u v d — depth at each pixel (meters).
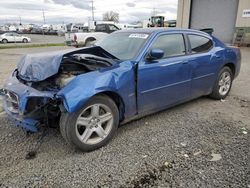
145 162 2.94
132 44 3.93
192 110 4.68
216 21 18.77
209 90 5.00
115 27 19.95
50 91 3.09
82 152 3.19
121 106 3.49
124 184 2.55
